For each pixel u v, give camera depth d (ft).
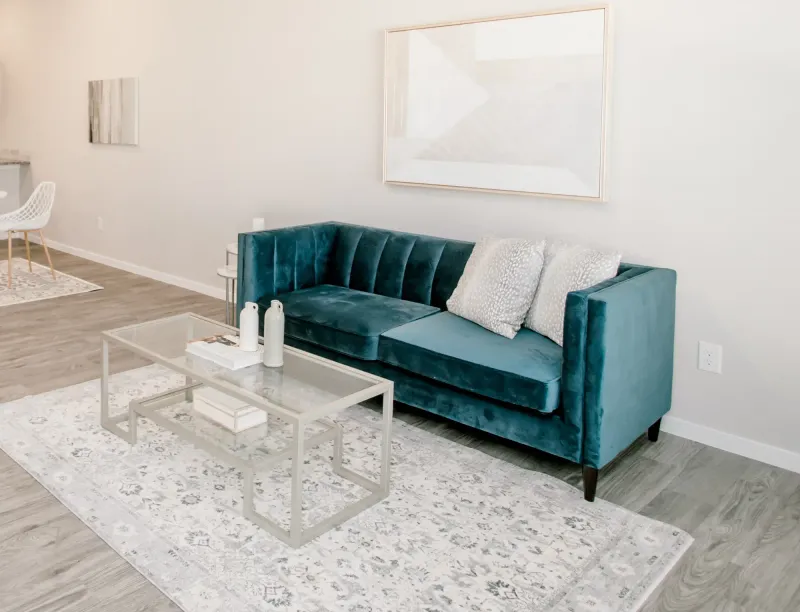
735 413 10.13
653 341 9.50
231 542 7.52
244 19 16.10
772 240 9.53
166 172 18.98
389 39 13.15
